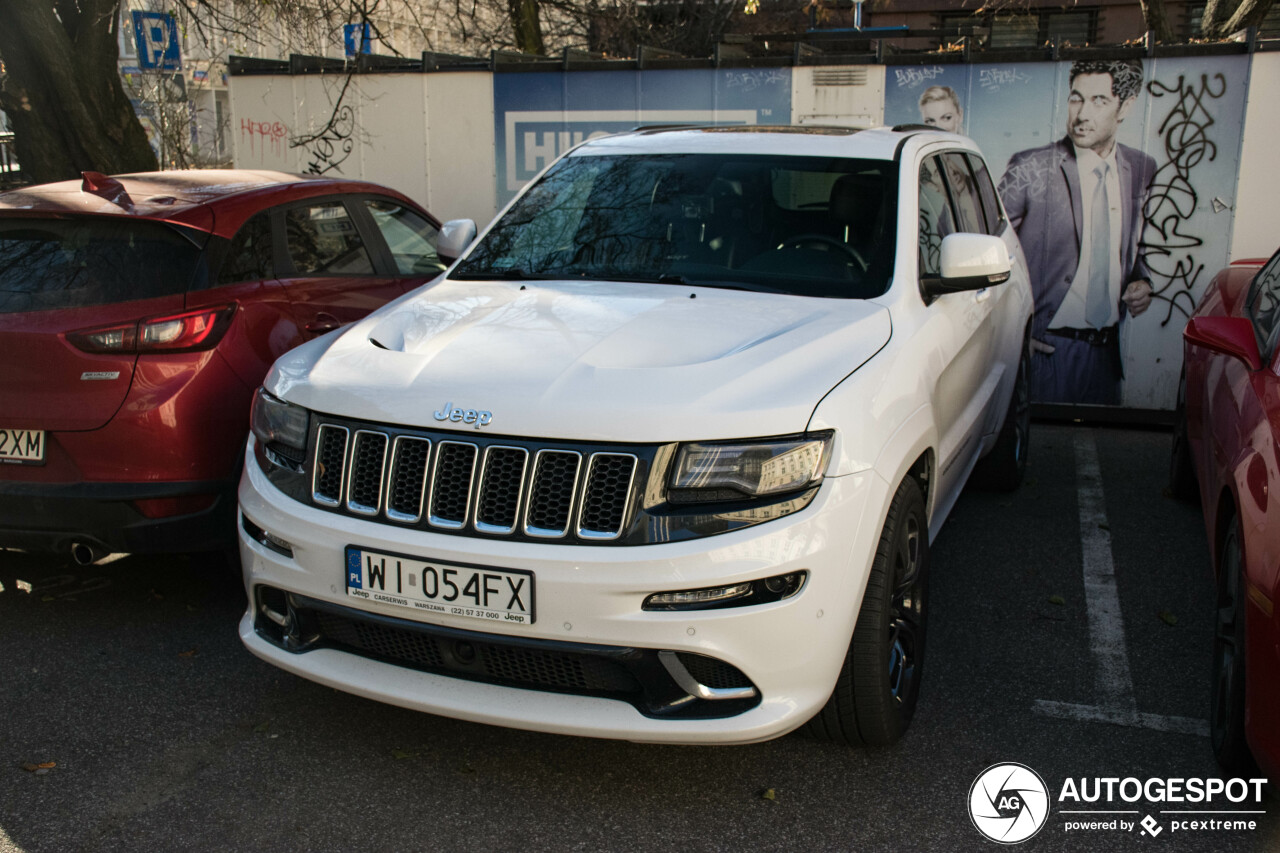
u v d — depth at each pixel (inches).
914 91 291.3
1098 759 128.9
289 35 361.4
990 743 132.1
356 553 113.3
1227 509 133.5
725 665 107.8
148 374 150.9
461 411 111.1
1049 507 223.0
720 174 164.6
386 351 126.6
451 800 120.0
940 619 168.1
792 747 131.0
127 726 134.6
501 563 106.7
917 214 157.9
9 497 151.3
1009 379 208.8
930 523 147.1
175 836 112.6
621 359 117.3
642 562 103.9
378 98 338.6
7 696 141.7
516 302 139.4
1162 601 175.8
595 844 112.2
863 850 111.5
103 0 303.4
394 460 113.4
